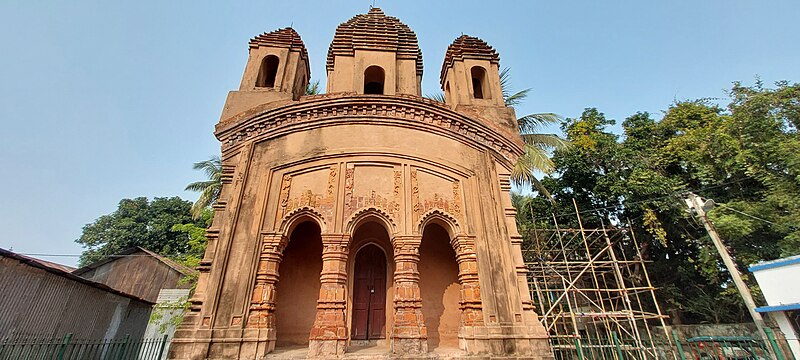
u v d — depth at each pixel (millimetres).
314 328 8508
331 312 8688
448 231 10672
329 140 11062
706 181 19500
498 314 9203
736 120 18344
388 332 10836
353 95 11562
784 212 15953
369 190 10305
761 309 11602
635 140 23438
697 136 19641
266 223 9625
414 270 9422
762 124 17281
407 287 9148
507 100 21828
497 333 8891
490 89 14133
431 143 11414
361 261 11961
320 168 10531
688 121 22016
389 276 11531
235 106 12203
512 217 10984
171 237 35094
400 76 14453
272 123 11242
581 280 21828
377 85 16109
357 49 14516
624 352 17016
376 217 10172
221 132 11164
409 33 15695
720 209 17516
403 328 8695
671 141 21062
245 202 9953
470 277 9664
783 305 11289
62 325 12906
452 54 15086
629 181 20453
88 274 24750
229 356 7895
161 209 37312
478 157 11672
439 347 10102
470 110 12750
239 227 9547
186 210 38406
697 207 12781
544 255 20281
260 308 8594
